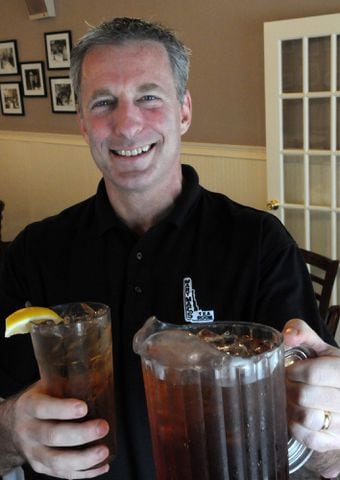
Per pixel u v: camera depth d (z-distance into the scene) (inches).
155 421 23.3
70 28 174.6
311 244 138.9
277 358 22.5
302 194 137.3
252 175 144.7
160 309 43.0
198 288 43.0
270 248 42.9
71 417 26.1
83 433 26.3
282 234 44.1
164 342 22.6
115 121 41.3
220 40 141.3
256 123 140.4
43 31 183.2
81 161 187.0
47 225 49.6
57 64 181.8
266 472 22.8
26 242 49.2
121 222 45.4
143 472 42.2
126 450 42.6
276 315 40.2
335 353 27.0
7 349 45.0
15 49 194.9
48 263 47.3
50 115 192.2
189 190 45.3
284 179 138.3
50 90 187.9
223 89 144.3
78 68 42.8
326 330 41.5
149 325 24.3
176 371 21.9
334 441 26.7
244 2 134.1
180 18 147.2
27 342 44.8
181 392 22.1
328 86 125.3
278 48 126.1
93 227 46.9
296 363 26.1
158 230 44.1
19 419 27.9
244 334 24.5
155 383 22.6
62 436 26.3
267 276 42.1
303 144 130.6
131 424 42.3
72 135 186.9
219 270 43.0
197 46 146.0
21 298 48.5
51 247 47.8
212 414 21.9
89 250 46.1
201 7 142.4
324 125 128.9
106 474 42.4
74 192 193.8
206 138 151.8
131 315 43.1
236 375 21.6
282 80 130.2
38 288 47.3
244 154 144.4
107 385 28.2
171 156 43.5
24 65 193.5
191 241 44.3
